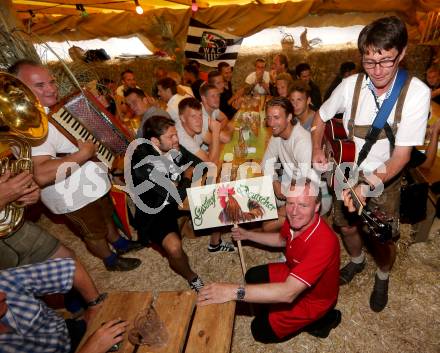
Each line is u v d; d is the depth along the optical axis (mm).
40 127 2184
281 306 2186
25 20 6609
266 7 6293
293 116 2799
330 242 1893
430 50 6473
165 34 6715
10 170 2037
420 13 6340
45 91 2375
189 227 3564
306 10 6312
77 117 2561
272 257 3316
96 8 6781
